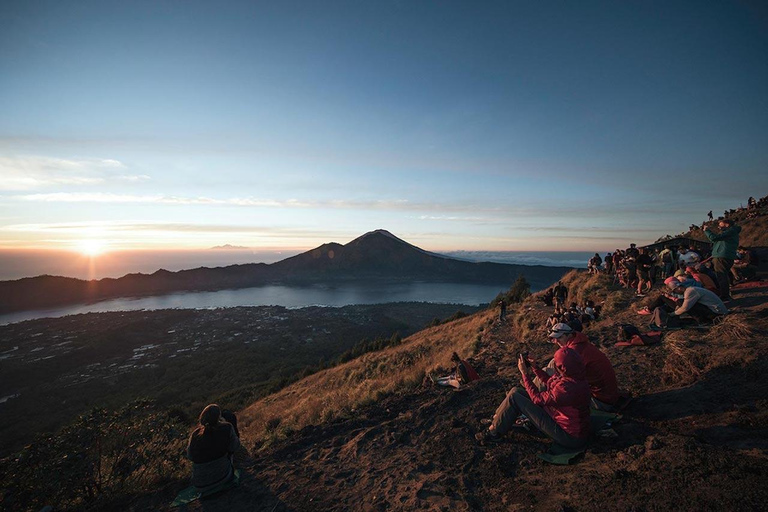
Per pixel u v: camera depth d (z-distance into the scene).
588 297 14.51
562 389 3.57
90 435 4.93
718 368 4.50
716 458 2.80
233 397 44.91
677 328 6.45
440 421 5.20
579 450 3.59
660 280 14.62
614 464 3.19
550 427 3.72
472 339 15.15
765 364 4.15
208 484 4.20
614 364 5.93
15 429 63.59
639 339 6.38
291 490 4.10
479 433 4.38
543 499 3.00
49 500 4.53
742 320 5.55
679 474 2.74
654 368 5.34
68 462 4.63
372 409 6.67
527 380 3.91
